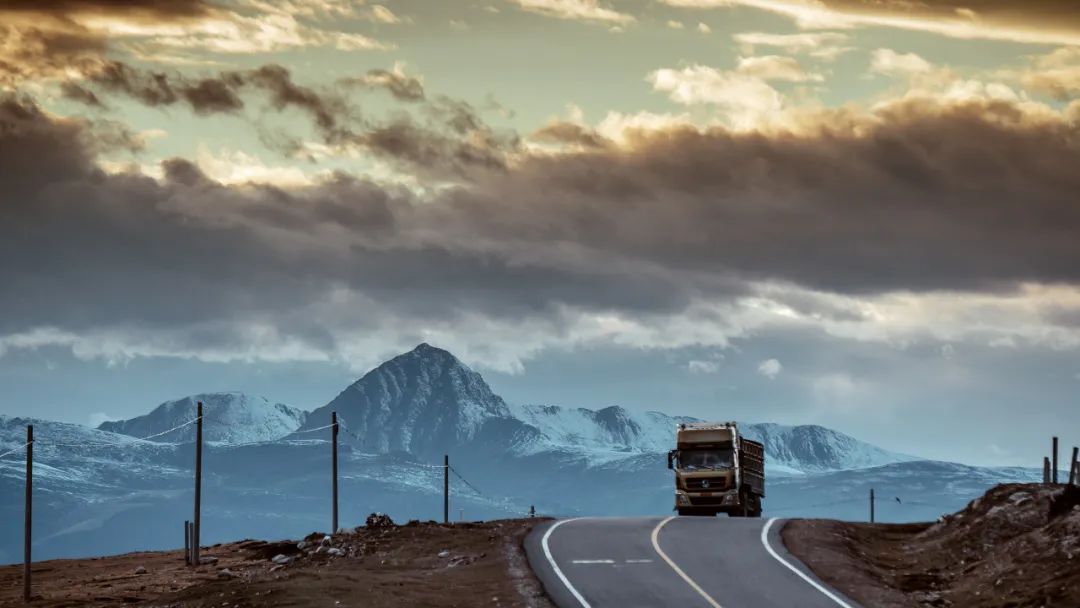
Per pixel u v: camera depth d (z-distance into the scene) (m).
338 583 92.31
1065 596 79.38
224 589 92.44
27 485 115.44
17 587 121.31
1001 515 100.50
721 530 112.31
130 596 106.56
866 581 89.31
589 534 112.44
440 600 86.00
